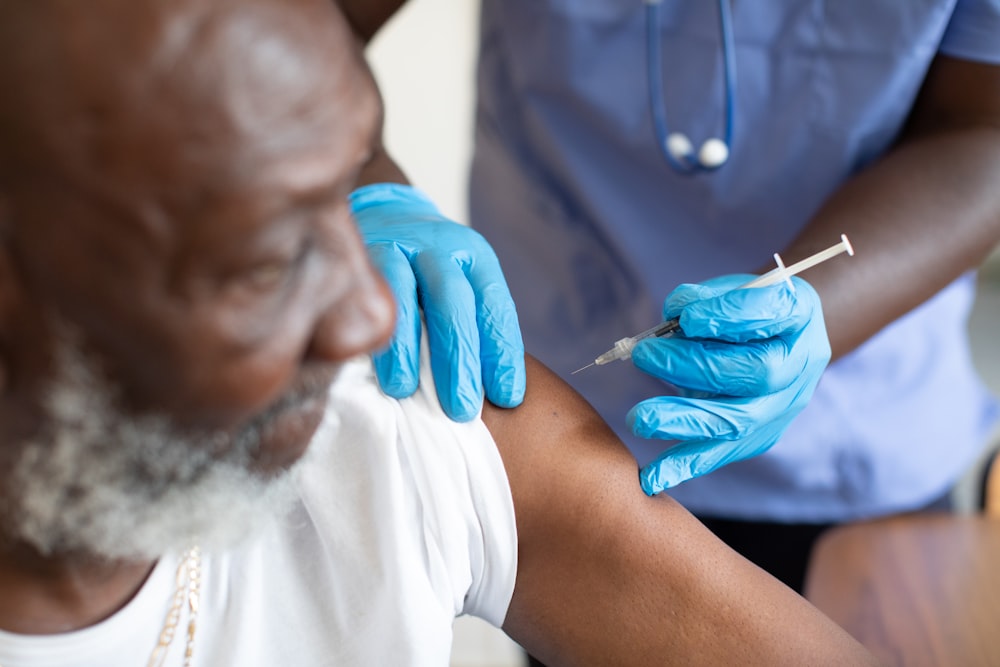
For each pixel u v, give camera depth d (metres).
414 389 0.86
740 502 1.33
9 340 0.56
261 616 0.82
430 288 0.92
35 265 0.52
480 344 0.92
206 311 0.53
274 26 0.50
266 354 0.54
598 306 1.39
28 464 0.61
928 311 1.33
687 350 0.94
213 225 0.50
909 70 1.14
